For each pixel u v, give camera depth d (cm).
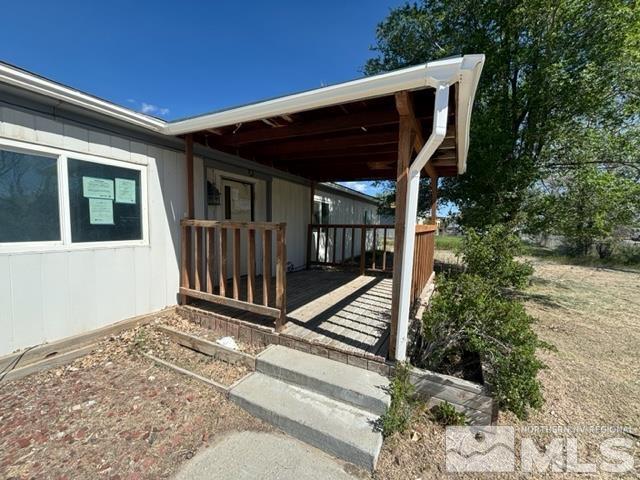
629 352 367
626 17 577
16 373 243
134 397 233
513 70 733
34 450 178
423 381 226
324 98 241
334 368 248
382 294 467
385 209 1134
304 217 714
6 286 239
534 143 725
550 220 709
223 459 180
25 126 243
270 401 221
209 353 297
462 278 274
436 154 423
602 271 1039
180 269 389
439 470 178
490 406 207
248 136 356
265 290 301
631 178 695
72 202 278
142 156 337
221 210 480
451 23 805
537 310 562
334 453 187
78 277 285
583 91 621
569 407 249
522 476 177
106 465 171
